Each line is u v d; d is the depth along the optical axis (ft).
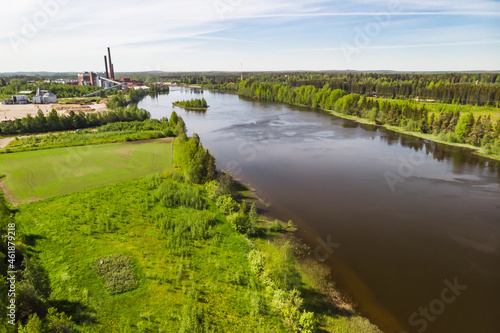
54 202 177.58
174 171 232.53
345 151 328.29
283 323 102.68
